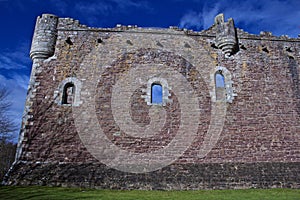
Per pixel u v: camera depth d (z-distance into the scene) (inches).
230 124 539.2
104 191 418.9
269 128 545.6
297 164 518.9
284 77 597.6
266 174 489.4
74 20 597.9
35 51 559.2
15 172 458.0
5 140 818.8
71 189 422.9
